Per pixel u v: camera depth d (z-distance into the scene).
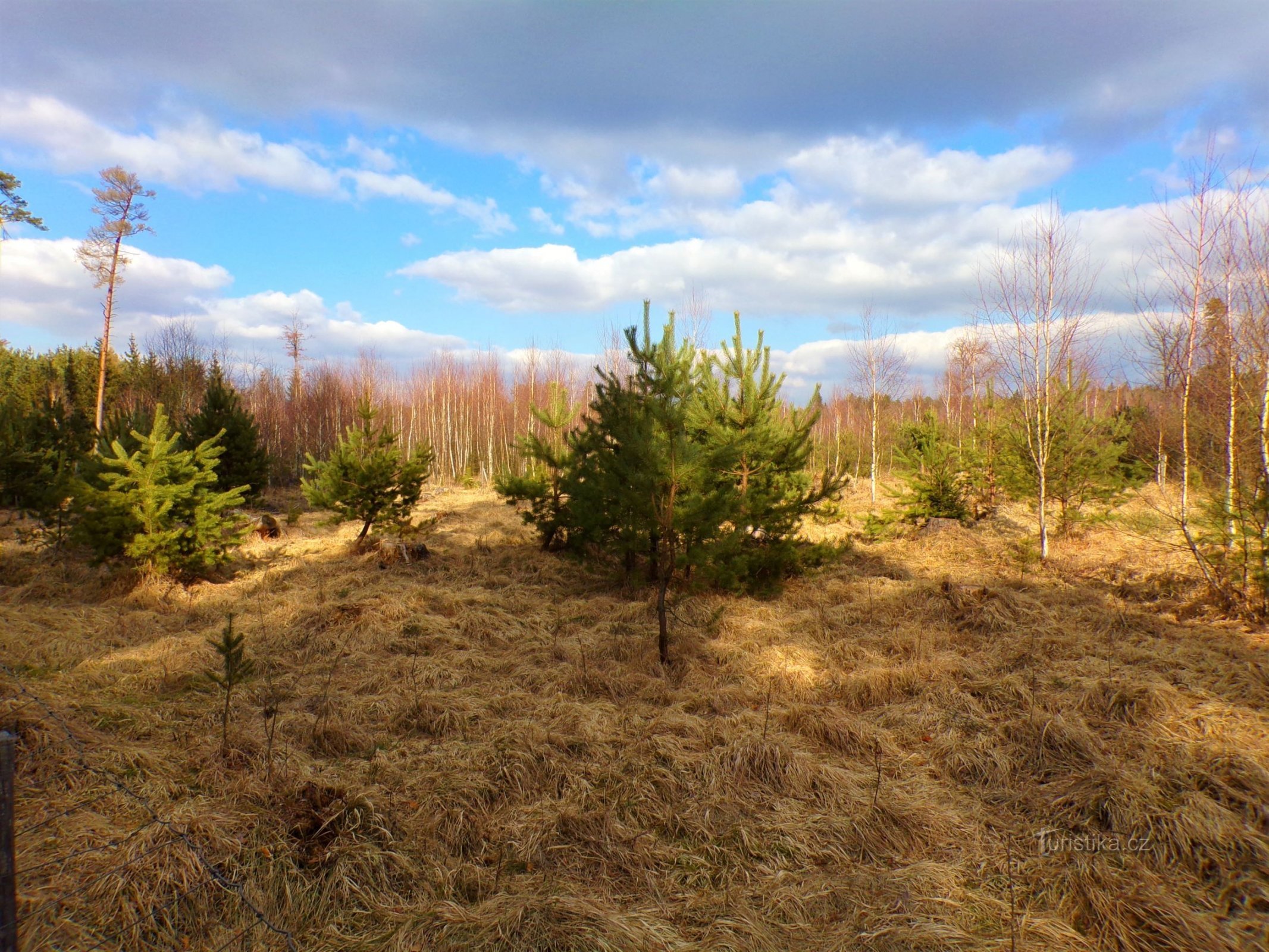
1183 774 4.48
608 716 5.87
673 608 8.95
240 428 16.89
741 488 9.51
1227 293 8.84
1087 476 12.86
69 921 3.05
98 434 14.05
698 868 3.97
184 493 9.55
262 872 3.61
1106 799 4.32
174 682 6.26
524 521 12.89
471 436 44.62
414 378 49.31
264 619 8.46
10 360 38.56
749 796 4.66
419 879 3.75
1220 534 8.52
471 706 5.94
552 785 4.73
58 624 7.80
